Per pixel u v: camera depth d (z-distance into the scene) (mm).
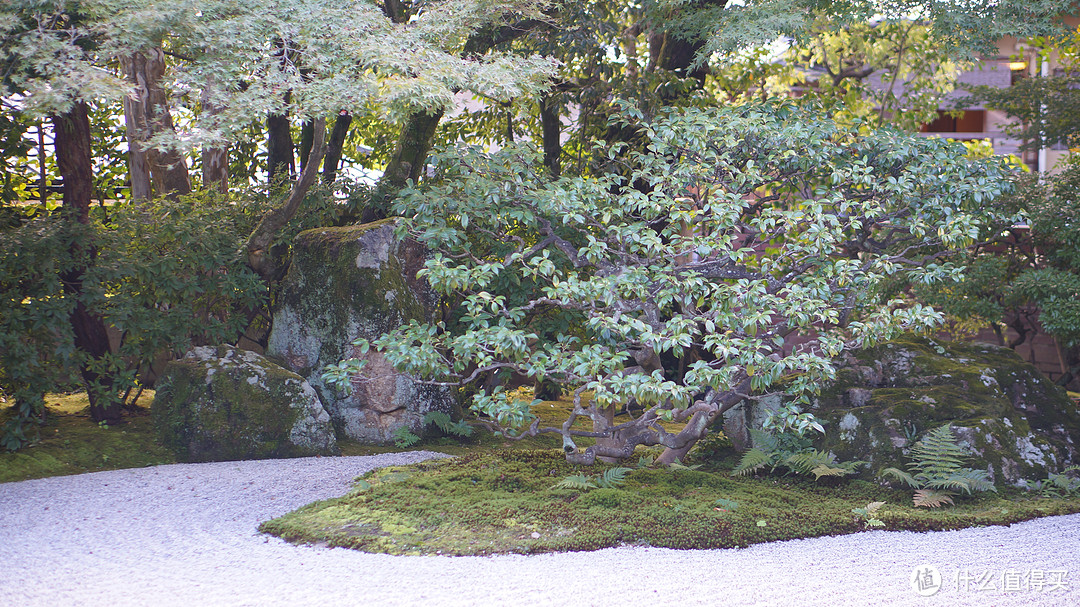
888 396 7832
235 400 8633
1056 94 12688
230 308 10320
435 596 4340
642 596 4355
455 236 6648
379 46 6324
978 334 15703
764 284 6715
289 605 4188
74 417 9484
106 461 8219
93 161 12484
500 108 13523
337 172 10898
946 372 8203
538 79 7312
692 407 6770
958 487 6758
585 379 6324
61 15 6598
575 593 4398
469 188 6875
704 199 7266
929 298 11633
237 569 4824
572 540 5379
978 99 13680
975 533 5812
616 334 7000
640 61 14039
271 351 9984
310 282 9719
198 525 5859
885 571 4855
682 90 11266
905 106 16406
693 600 4293
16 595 4320
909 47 15414
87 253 9195
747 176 6973
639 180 11391
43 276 8625
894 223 7219
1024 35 8859
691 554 5227
